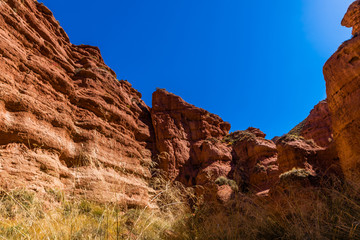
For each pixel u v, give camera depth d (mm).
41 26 20250
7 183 9812
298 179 7309
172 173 25766
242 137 30547
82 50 28781
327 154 12281
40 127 14383
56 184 12805
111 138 20750
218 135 33531
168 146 27766
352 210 2725
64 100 18344
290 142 13961
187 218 3508
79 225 2861
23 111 13672
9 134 12273
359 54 8188
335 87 9180
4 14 15820
